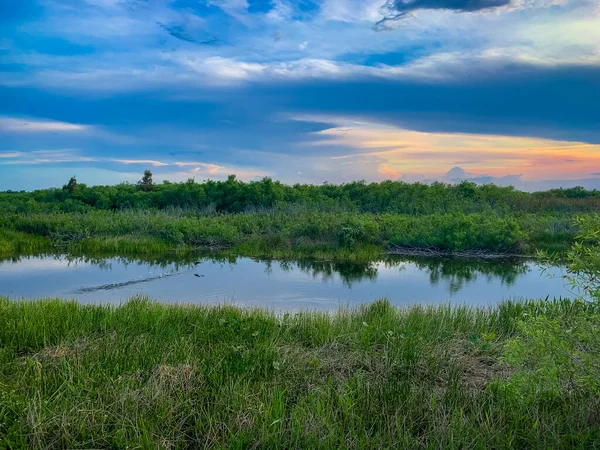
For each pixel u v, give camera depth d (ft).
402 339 20.58
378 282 42.83
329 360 18.67
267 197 95.09
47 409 13.35
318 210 87.56
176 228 66.85
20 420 12.78
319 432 12.64
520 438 12.69
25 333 20.35
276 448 12.17
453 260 55.16
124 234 68.80
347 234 60.54
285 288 39.78
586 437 12.35
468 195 97.91
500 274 47.21
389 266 51.49
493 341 21.47
